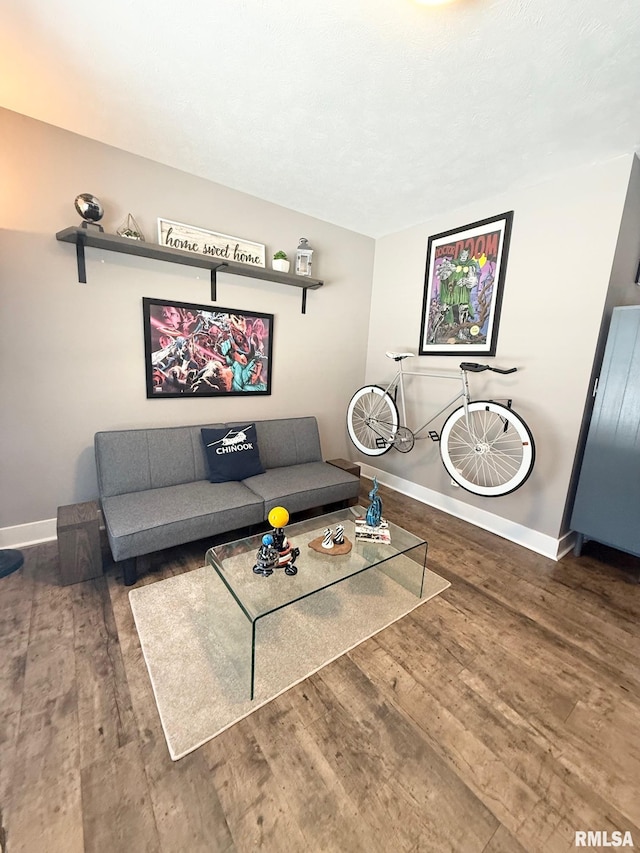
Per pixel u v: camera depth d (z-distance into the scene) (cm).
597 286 226
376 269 379
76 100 186
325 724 131
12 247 205
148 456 247
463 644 171
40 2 131
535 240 252
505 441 273
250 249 290
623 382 221
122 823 101
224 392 300
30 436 226
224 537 259
